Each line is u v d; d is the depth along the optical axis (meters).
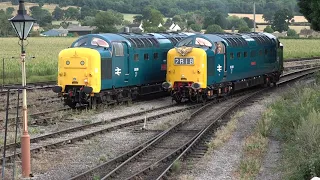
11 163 15.57
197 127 22.05
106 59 26.64
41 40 115.25
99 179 13.68
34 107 26.58
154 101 30.80
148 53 30.50
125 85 28.45
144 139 19.58
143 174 14.62
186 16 167.62
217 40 29.66
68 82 26.33
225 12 190.12
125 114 25.34
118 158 16.14
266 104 27.98
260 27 158.38
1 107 26.02
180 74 28.50
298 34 142.75
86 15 187.38
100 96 26.45
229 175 14.55
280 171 14.56
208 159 16.33
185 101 30.30
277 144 18.36
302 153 14.54
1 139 18.52
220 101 30.33
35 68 46.34
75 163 15.91
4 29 135.75
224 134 19.70
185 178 14.12
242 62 32.47
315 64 57.03
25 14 14.26
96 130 21.09
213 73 29.00
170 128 20.89
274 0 184.25
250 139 18.81
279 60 39.44
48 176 14.45
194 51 28.14
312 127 15.89
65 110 25.94
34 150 17.05
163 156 16.84
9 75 41.41
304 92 26.23
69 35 144.88
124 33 30.23
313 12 36.09
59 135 19.95
